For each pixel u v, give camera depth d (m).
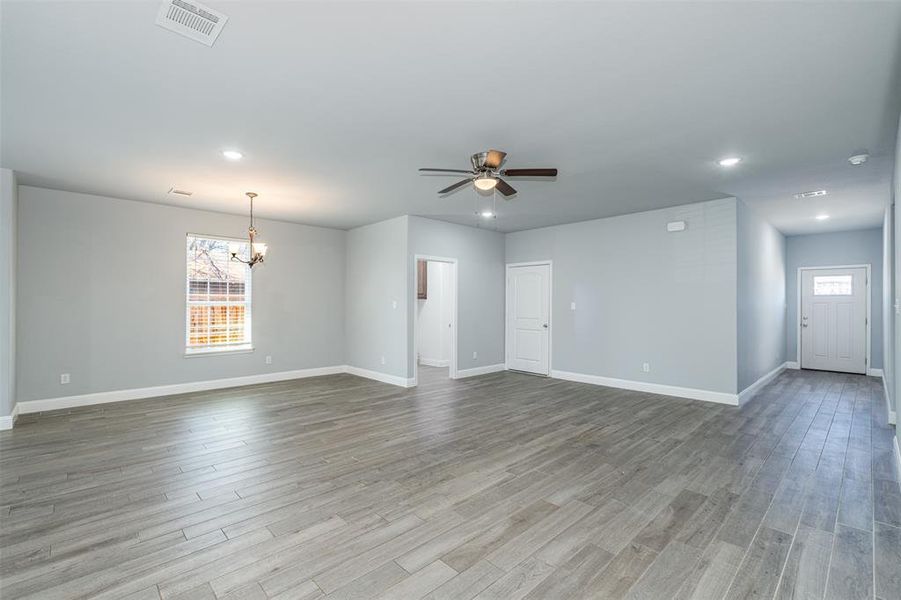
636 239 6.07
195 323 6.05
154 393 5.60
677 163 3.93
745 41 2.14
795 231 7.49
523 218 6.48
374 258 6.91
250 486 2.93
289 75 2.47
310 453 3.56
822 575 2.00
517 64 2.35
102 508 2.62
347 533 2.35
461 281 7.07
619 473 3.16
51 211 4.91
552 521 2.48
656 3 1.86
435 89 2.63
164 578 1.97
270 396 5.66
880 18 1.95
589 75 2.46
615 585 1.93
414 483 2.99
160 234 5.64
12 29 2.03
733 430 4.18
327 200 5.37
